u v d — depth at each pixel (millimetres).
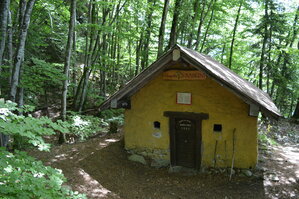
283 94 16375
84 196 2678
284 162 6801
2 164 2160
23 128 2281
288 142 9672
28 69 6875
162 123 6723
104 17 10594
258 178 5648
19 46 5242
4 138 5176
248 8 13555
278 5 13273
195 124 6391
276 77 14602
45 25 10320
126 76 19406
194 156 6457
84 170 5801
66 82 7746
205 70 5227
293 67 15062
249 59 16750
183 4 9539
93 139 8578
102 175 5758
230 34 17016
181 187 5562
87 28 10312
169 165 6707
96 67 10898
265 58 15000
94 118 9680
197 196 5117
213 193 5207
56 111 11883
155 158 6871
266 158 7086
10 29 6883
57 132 9336
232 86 5055
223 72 6133
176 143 6664
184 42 14844
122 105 6852
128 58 17016
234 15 15477
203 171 6211
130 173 6184
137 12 10891
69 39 7531
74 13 7520
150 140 6914
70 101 13195
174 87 6480
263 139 9008
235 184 5523
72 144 7836
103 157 6695
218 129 6238
